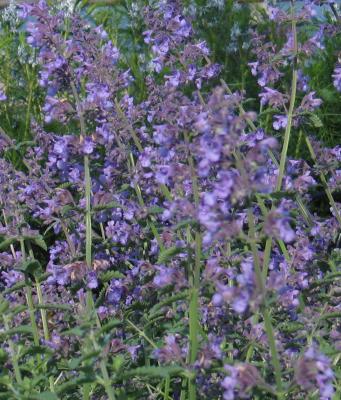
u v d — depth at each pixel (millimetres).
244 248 964
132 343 912
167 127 792
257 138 961
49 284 977
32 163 1001
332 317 858
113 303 940
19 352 827
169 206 817
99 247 972
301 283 891
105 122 940
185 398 905
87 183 906
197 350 798
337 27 1002
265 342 833
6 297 959
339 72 1047
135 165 971
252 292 713
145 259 1001
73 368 760
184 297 807
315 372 713
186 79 993
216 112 735
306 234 997
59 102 923
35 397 773
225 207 729
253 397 823
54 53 912
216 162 727
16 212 944
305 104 956
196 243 795
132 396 863
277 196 868
